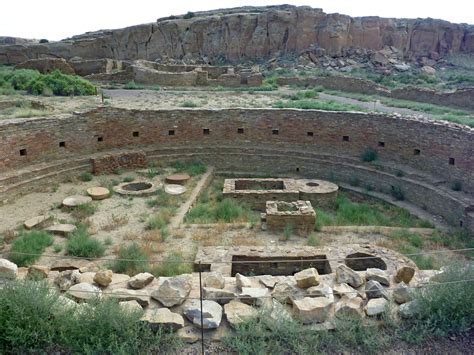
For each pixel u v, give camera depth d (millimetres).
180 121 22266
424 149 17922
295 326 6547
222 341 6488
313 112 21484
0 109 23609
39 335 6258
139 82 38375
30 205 15906
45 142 18656
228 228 14391
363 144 20531
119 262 11148
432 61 56500
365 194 18609
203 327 6652
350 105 26281
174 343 6398
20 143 17641
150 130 21953
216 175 21891
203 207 16406
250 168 22281
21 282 7035
